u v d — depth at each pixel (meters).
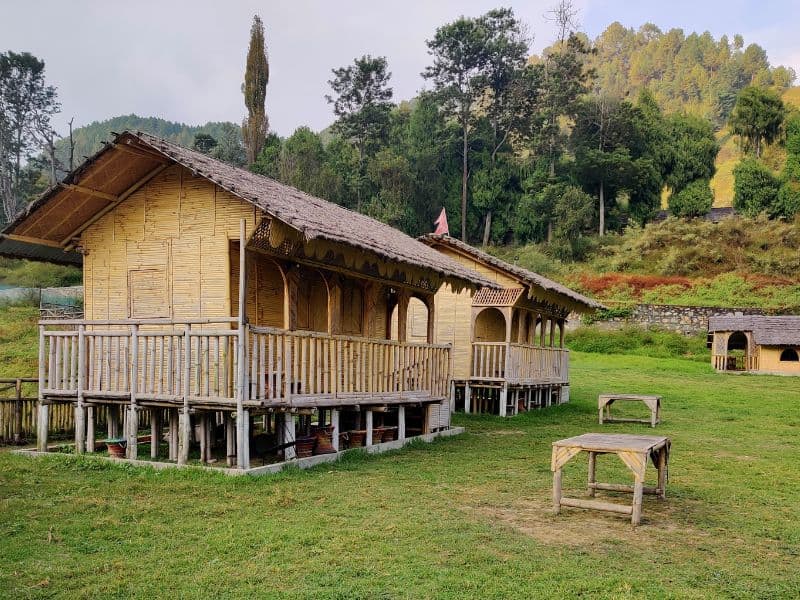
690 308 47.41
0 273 54.31
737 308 46.91
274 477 11.58
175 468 11.92
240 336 11.64
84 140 148.88
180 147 13.52
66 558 7.72
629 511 9.47
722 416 23.19
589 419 22.73
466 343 23.81
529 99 74.31
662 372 36.81
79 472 11.93
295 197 15.31
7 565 7.49
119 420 15.78
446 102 75.00
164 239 13.83
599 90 78.38
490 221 71.44
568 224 63.00
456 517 9.60
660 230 61.62
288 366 12.34
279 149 63.25
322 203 17.41
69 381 13.83
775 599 6.93
